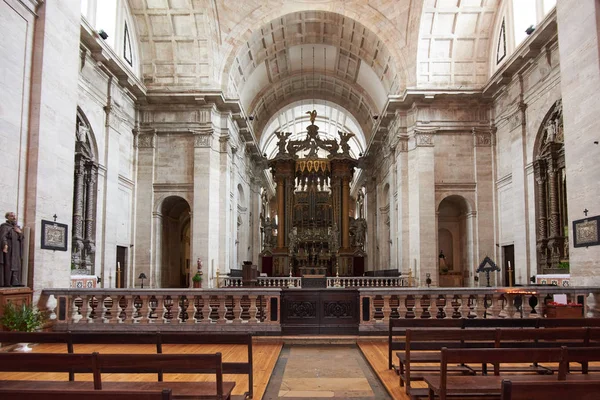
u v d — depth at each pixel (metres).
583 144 13.05
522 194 20.98
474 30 24.78
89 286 18.75
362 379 8.15
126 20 23.98
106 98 21.47
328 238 36.12
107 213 21.25
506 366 8.28
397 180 26.53
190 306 11.91
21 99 11.96
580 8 13.22
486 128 24.91
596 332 6.63
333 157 36.94
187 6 24.16
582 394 3.53
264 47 28.72
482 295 12.01
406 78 25.55
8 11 11.51
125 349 10.67
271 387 7.62
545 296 12.78
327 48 30.89
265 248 36.78
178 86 25.45
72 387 5.72
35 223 11.97
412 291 11.84
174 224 29.05
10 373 8.14
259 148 37.53
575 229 13.34
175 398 5.23
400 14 25.39
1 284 10.84
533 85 20.34
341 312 12.04
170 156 25.31
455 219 27.09
